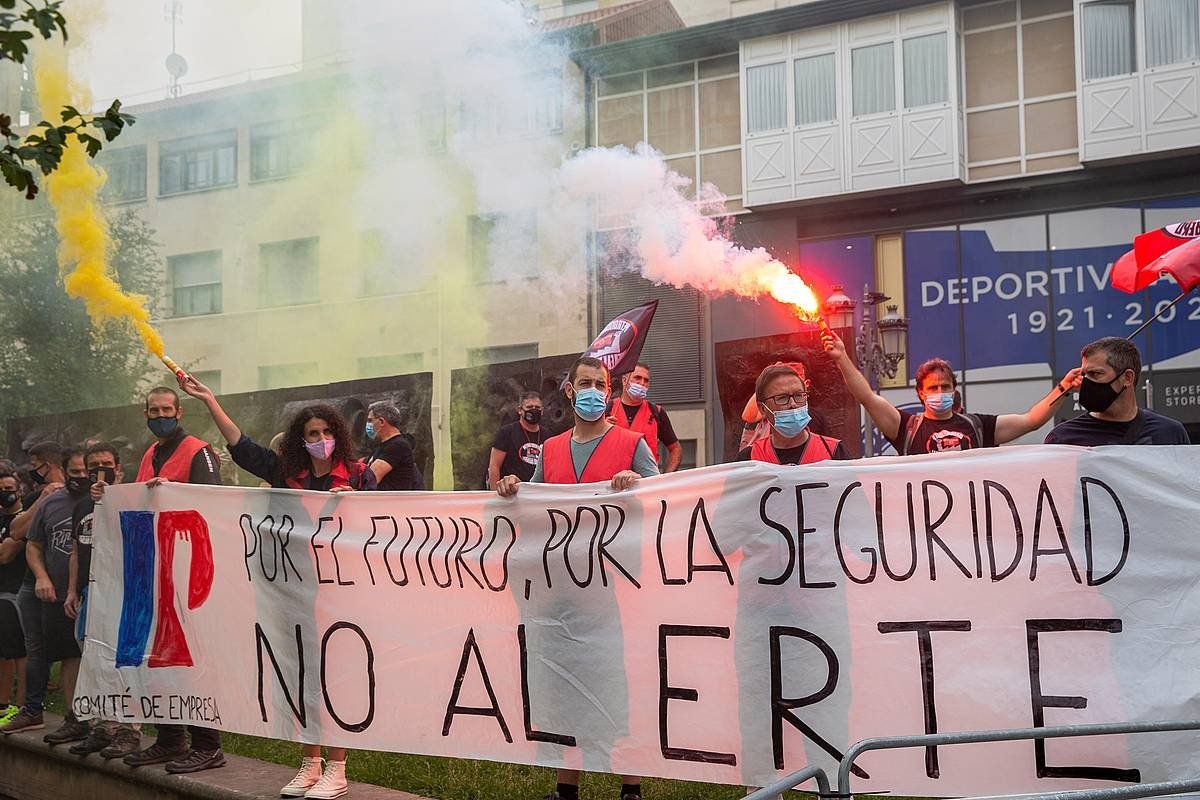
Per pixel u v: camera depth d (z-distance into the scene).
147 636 6.08
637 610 4.52
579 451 5.01
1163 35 19.03
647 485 4.55
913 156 20.38
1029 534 3.90
